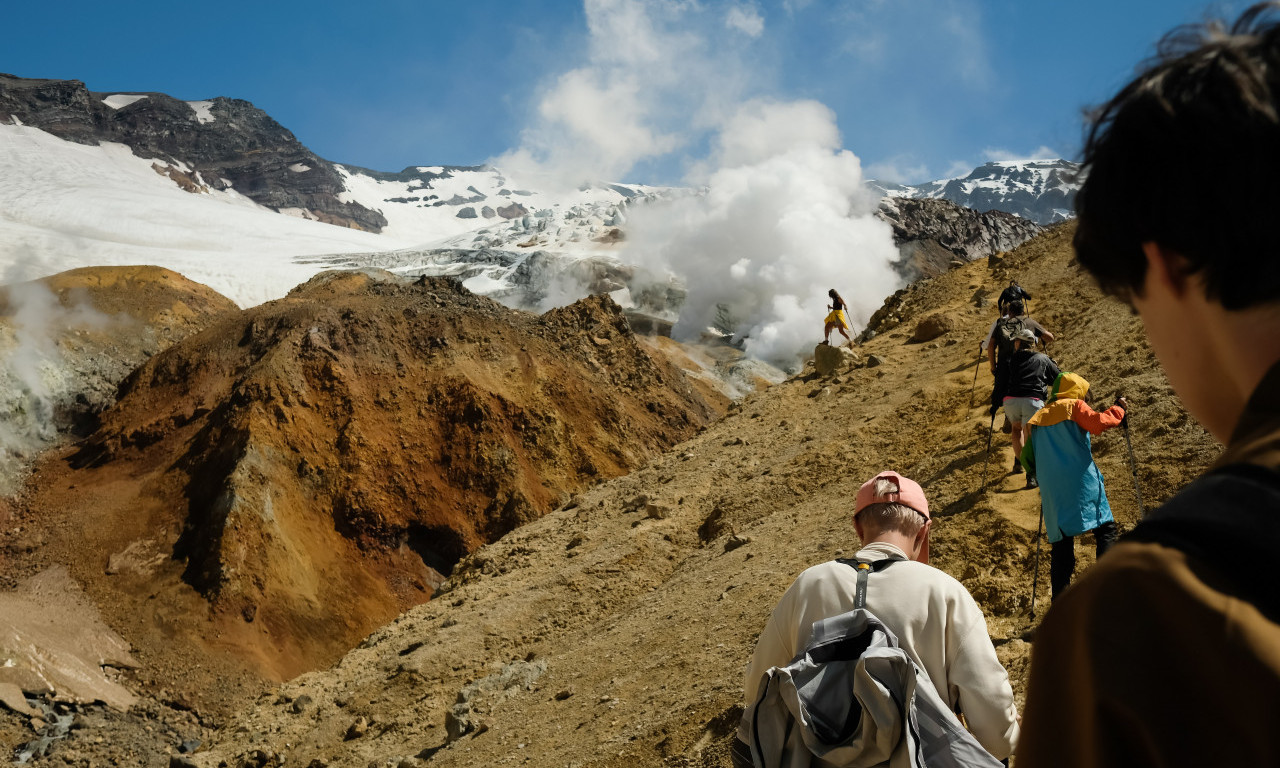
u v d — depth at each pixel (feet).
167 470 191.72
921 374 54.49
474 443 213.87
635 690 33.22
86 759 107.45
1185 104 2.65
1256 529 2.36
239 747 46.75
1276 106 2.52
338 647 165.27
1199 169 2.64
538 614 48.16
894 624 8.45
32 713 112.27
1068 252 63.31
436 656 47.34
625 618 43.19
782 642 9.23
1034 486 29.17
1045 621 2.89
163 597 159.43
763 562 38.40
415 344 233.96
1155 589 2.45
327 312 228.22
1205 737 2.27
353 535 190.90
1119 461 27.94
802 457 49.34
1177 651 2.35
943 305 70.79
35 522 182.29
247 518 173.58
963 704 8.39
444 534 198.18
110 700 122.01
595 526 58.23
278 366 208.54
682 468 60.70
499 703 39.50
